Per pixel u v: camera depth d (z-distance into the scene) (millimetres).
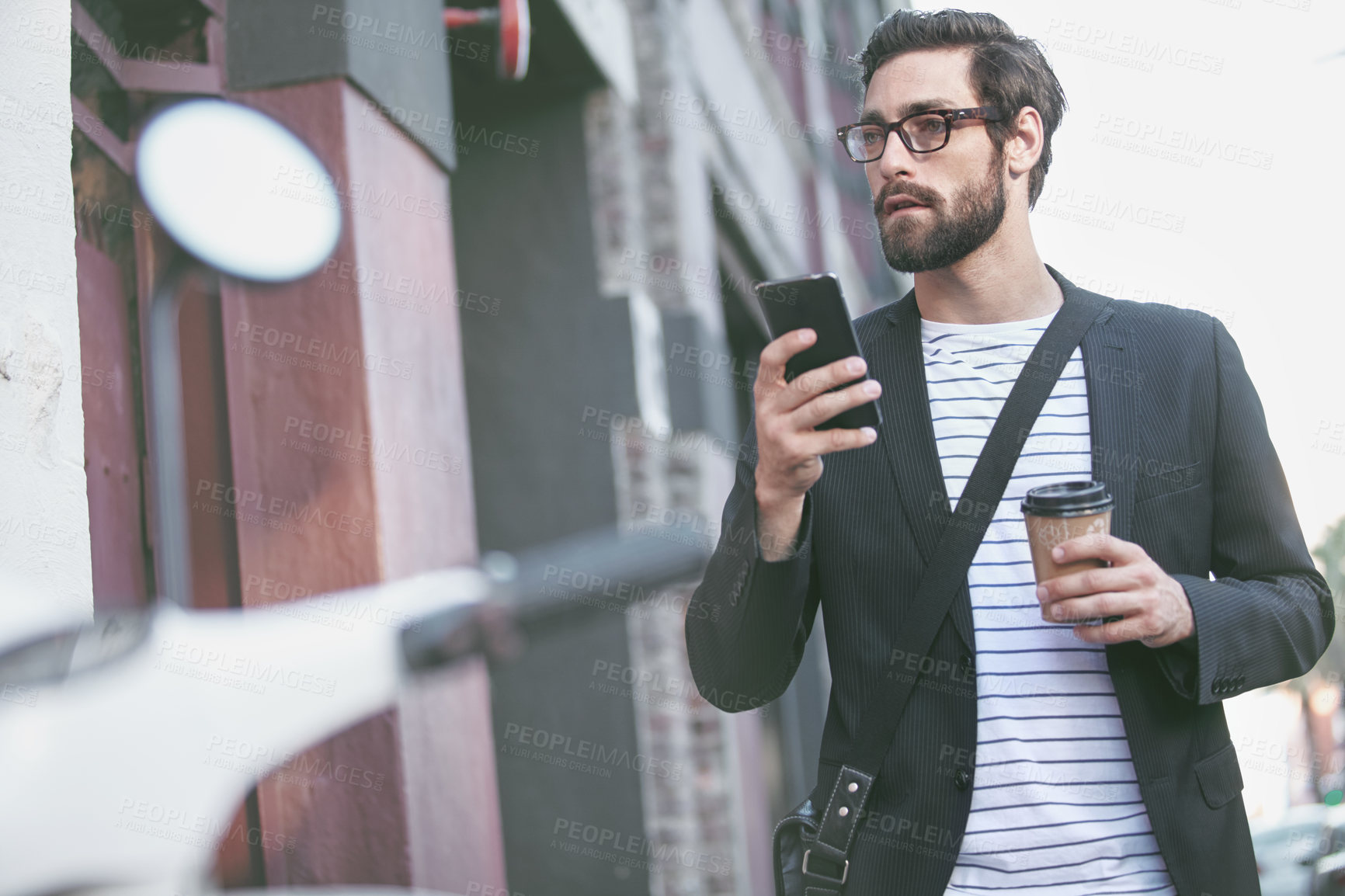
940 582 1599
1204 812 1544
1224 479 1656
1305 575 1639
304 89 3021
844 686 1642
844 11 13422
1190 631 1492
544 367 5156
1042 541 1485
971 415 1696
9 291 1913
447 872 3000
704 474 5418
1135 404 1646
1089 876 1531
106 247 2750
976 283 1755
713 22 7125
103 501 2611
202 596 2885
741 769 5598
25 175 1980
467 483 3551
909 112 1719
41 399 1956
